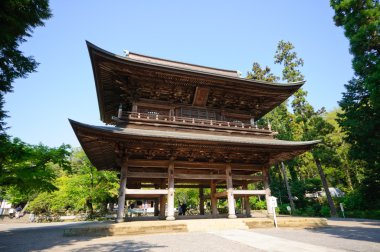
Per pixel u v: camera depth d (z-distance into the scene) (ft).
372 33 63.41
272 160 68.95
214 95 65.92
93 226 41.55
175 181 68.13
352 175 147.43
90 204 116.16
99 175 110.42
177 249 27.61
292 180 140.05
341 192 148.46
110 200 133.90
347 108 100.58
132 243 32.22
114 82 57.67
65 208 135.03
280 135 127.34
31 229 63.16
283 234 40.01
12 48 39.73
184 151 55.31
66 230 40.98
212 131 60.44
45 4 38.09
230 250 26.81
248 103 70.59
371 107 91.04
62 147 68.13
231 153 59.26
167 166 54.03
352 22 68.08
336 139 142.10
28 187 62.03
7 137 46.68
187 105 64.39
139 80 57.82
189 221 47.14
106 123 78.69
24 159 57.72
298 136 129.29
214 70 74.79
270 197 56.49
